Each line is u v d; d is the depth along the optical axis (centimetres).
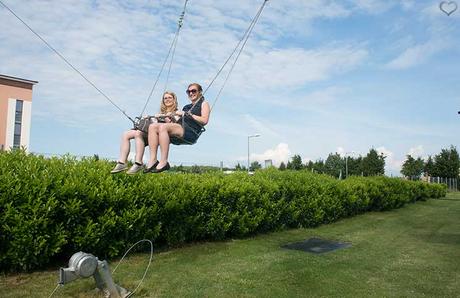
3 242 627
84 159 816
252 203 1042
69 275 511
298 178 1315
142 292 588
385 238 1083
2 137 5300
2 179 630
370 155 7256
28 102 5528
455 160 6166
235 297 582
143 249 820
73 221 695
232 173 1198
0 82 5309
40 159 740
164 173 939
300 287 634
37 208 641
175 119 541
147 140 536
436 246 973
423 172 6638
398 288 639
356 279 683
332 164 7838
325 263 786
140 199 792
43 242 641
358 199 1551
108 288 546
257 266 748
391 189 1858
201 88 577
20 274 646
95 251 729
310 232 1154
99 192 727
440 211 1842
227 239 989
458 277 703
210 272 700
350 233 1157
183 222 882
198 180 973
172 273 685
